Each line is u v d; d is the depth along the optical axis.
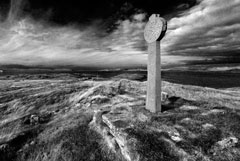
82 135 6.52
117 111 7.14
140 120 5.83
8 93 17.33
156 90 6.57
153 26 6.53
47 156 5.66
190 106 7.77
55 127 7.84
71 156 5.27
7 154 5.94
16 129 8.07
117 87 14.42
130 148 4.13
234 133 4.66
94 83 20.16
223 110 7.04
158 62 6.54
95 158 5.03
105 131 6.04
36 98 13.94
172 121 5.68
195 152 3.85
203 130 4.88
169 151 3.95
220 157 3.67
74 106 11.29
